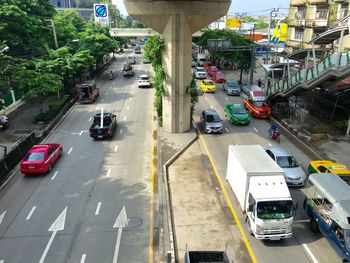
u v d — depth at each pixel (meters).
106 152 28.31
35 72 36.84
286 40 59.59
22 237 17.25
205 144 29.59
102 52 62.28
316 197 17.28
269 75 45.91
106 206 20.08
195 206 19.77
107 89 53.16
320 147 28.50
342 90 34.75
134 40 154.88
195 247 16.20
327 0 46.47
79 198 21.03
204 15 28.98
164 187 21.91
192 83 32.19
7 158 25.20
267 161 18.66
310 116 36.94
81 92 43.94
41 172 23.92
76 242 16.81
